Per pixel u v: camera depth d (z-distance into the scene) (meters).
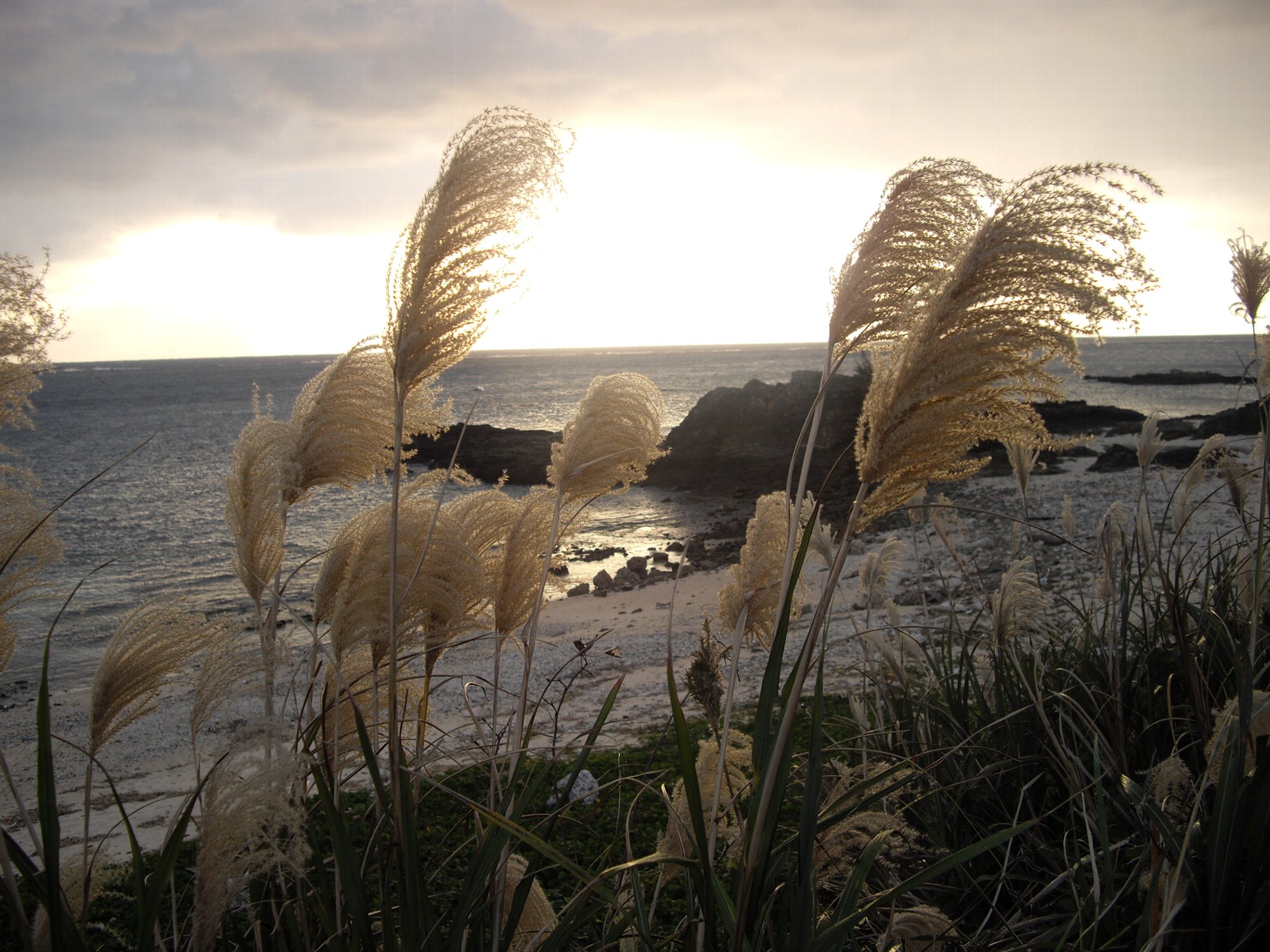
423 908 2.04
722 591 2.77
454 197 2.20
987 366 1.76
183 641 2.34
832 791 2.96
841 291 2.13
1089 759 3.68
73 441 55.38
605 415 3.11
